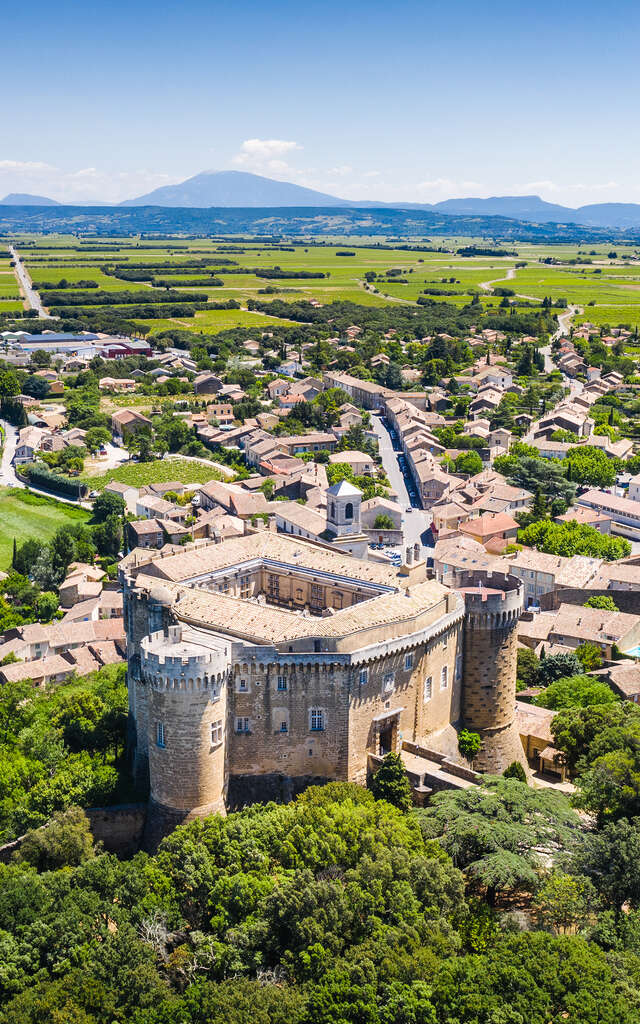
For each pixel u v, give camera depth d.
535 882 112.00
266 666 129.62
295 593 161.00
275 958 104.19
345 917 103.44
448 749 151.00
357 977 95.31
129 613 150.00
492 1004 91.25
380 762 136.38
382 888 106.44
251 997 93.81
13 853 126.25
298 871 108.88
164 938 106.00
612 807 127.69
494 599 152.12
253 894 108.44
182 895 111.56
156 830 128.75
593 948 98.94
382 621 137.38
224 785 130.62
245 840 115.69
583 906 108.69
